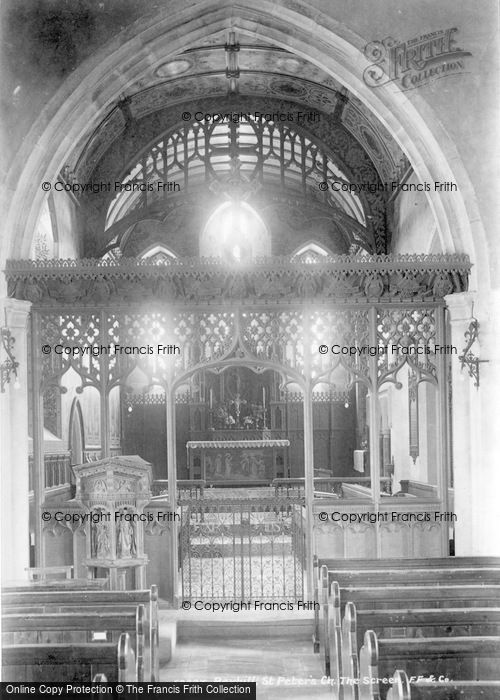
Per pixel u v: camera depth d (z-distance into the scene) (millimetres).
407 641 4727
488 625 5707
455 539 10633
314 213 19547
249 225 19844
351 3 10477
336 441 21672
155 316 10883
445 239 10797
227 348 10914
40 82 10336
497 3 10430
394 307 10898
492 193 10414
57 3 10375
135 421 21688
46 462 13445
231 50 13922
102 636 7367
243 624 9781
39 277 10477
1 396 10133
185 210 19922
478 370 10359
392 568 8203
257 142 16875
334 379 21828
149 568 10609
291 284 10852
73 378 16203
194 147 17469
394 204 16219
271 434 21266
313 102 16219
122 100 14930
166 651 8719
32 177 10422
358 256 10805
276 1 10398
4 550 10039
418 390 14695
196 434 21172
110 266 10586
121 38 10359
